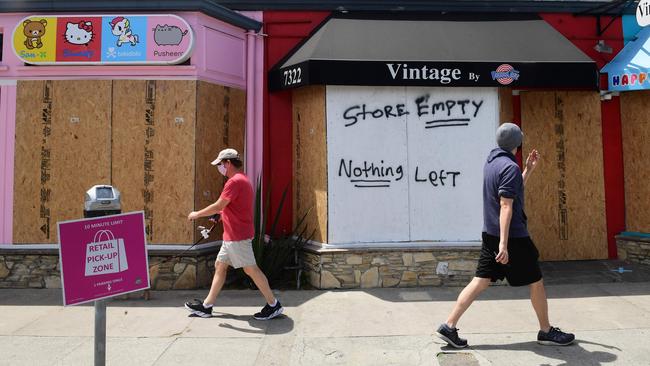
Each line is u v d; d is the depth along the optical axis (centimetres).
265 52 756
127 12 666
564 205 790
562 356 422
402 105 662
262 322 517
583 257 787
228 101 716
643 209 768
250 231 523
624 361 411
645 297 595
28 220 659
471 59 650
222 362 417
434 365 408
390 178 658
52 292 634
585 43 793
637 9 712
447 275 650
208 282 666
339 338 470
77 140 661
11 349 444
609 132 793
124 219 340
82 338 473
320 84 637
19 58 653
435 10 761
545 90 790
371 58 643
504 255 407
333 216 650
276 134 750
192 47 654
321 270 641
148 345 453
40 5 657
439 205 661
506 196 412
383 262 647
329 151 652
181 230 654
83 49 654
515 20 762
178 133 660
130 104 662
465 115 663
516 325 501
